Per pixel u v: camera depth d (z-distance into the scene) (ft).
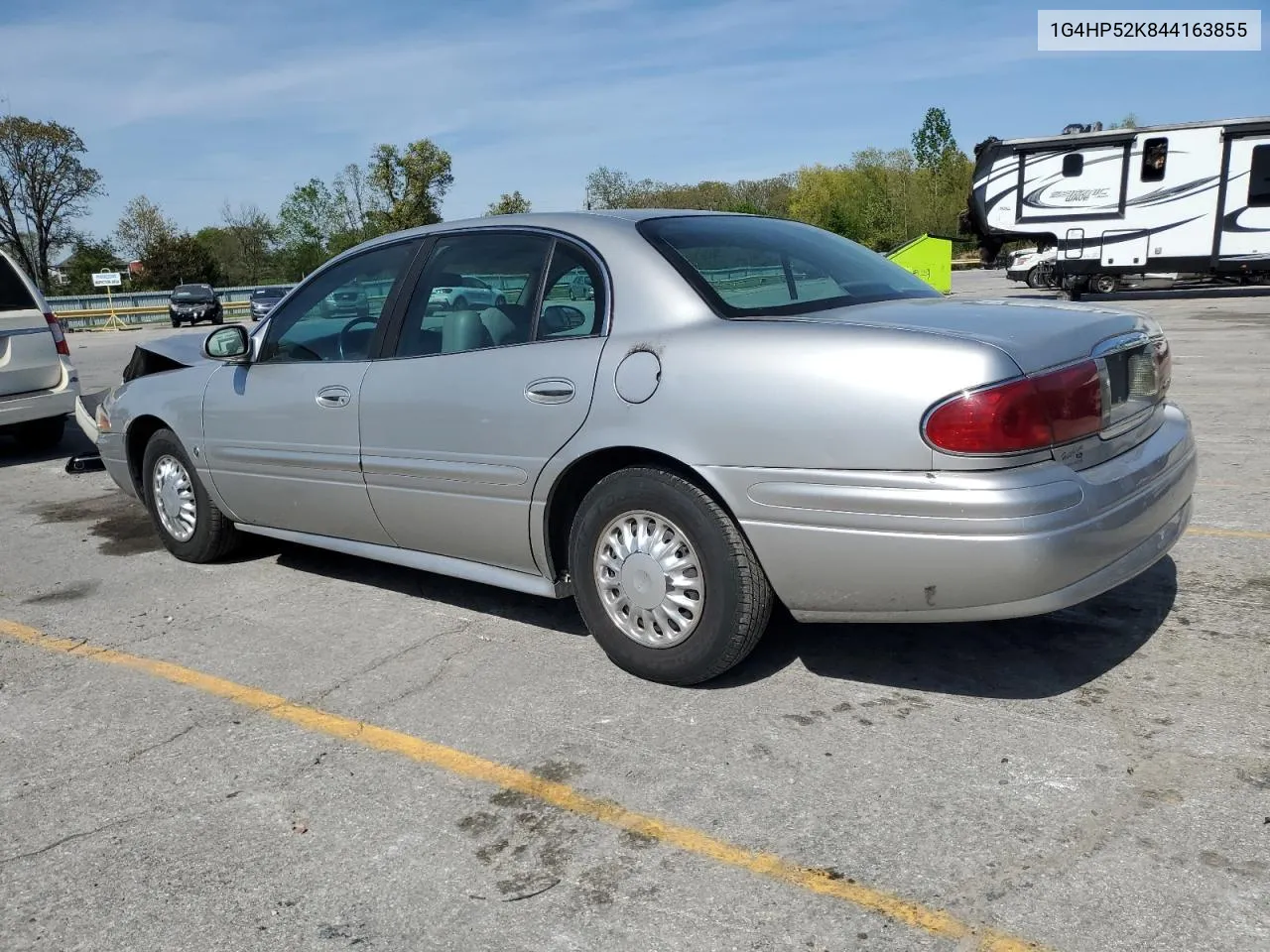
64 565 18.45
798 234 13.82
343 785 10.16
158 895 8.55
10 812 9.97
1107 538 9.97
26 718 12.03
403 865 8.82
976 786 9.52
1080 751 10.06
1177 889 7.97
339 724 11.47
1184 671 11.68
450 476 13.01
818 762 10.10
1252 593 13.99
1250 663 11.82
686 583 11.37
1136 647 12.40
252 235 231.91
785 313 11.30
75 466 27.48
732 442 10.55
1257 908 7.71
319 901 8.38
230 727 11.53
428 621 14.57
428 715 11.58
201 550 17.70
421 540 13.94
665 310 11.35
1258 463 21.88
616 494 11.64
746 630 11.13
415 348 13.61
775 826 9.06
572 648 13.26
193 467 17.08
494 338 12.75
